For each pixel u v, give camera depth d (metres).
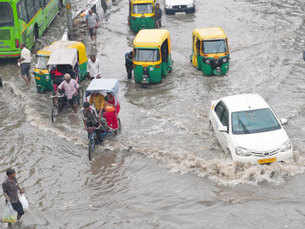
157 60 18.38
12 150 13.10
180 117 15.11
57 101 15.67
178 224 9.31
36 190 10.98
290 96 16.52
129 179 11.32
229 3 32.72
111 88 13.47
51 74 16.89
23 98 17.41
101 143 13.30
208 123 14.50
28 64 18.75
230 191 10.38
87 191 10.88
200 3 33.12
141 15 26.08
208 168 11.41
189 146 12.88
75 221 9.65
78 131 14.38
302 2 32.50
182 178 11.16
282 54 21.62
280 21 27.42
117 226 9.38
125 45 24.59
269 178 10.70
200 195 10.33
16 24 20.73
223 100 13.09
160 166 11.84
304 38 24.00
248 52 22.14
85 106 12.55
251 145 11.04
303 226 8.92
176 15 29.64
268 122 11.84
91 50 23.81
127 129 14.34
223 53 19.16
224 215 9.48
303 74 18.92
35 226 9.54
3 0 20.33
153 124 14.65
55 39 25.62
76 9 32.44
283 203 9.74
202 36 19.64
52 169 11.99
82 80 19.28
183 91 17.75
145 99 17.08
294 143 12.66
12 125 14.87
